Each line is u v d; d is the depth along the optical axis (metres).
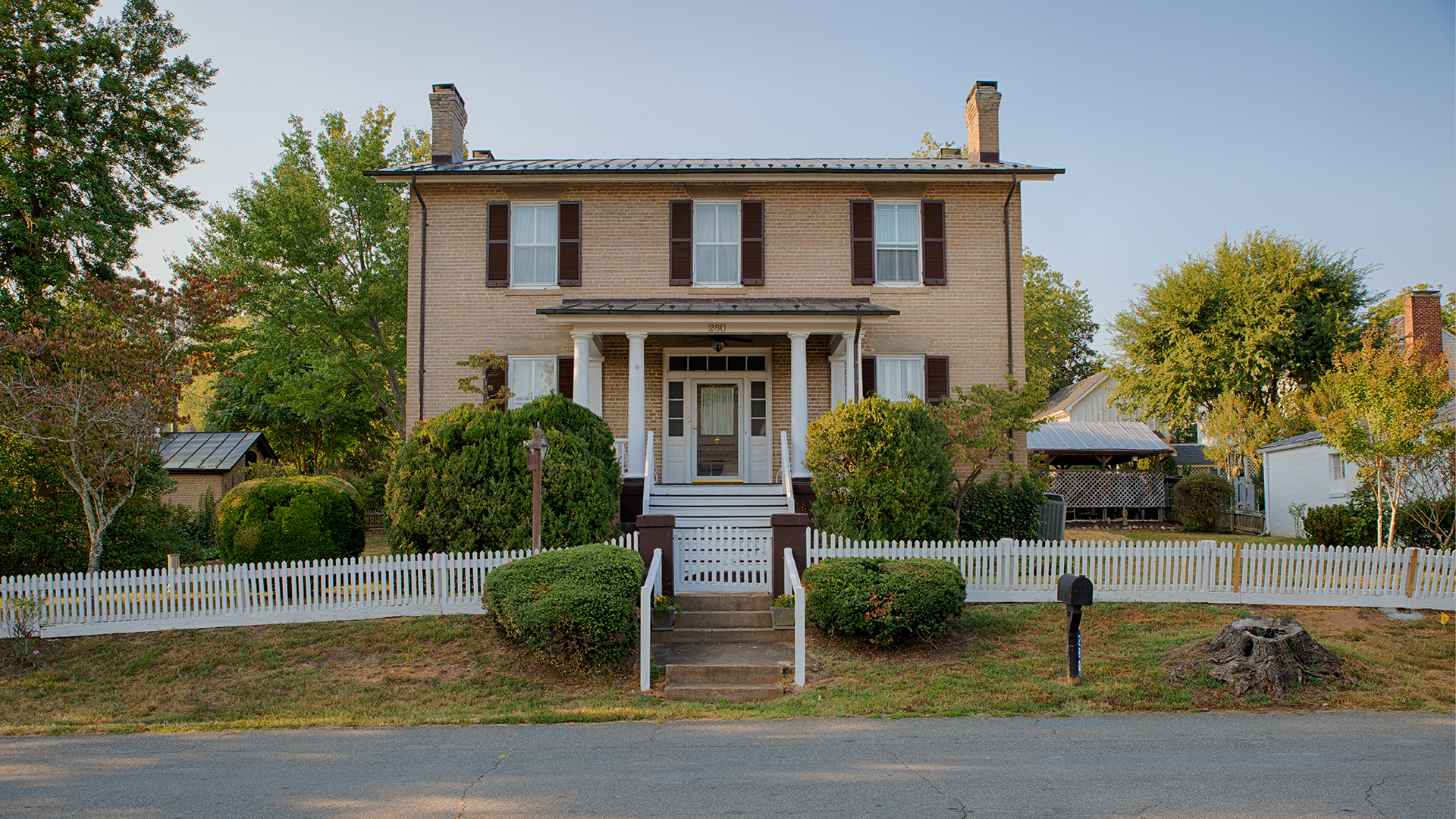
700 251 19.62
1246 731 8.64
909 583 11.38
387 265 27.84
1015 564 13.27
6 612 12.01
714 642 11.93
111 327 15.12
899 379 19.31
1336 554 13.12
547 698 10.21
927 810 6.24
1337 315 31.47
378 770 7.43
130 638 12.23
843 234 19.56
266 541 14.65
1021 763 7.48
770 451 19.48
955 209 19.62
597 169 18.94
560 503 13.70
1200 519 27.73
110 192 20.86
